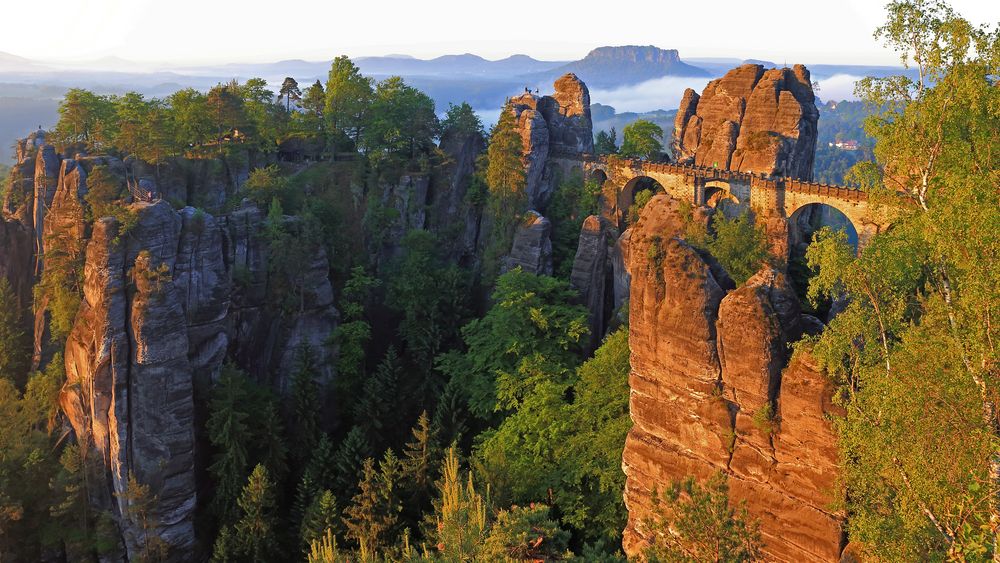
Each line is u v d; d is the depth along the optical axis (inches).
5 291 3740.2
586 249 3649.1
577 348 3289.9
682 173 3779.5
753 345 1662.2
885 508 1355.8
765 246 3053.6
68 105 4089.6
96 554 2866.6
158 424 2800.2
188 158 4037.9
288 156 4498.0
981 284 1189.7
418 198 4256.9
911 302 1599.4
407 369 3614.7
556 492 2416.3
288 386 3393.2
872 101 1608.0
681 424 1836.9
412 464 2613.2
